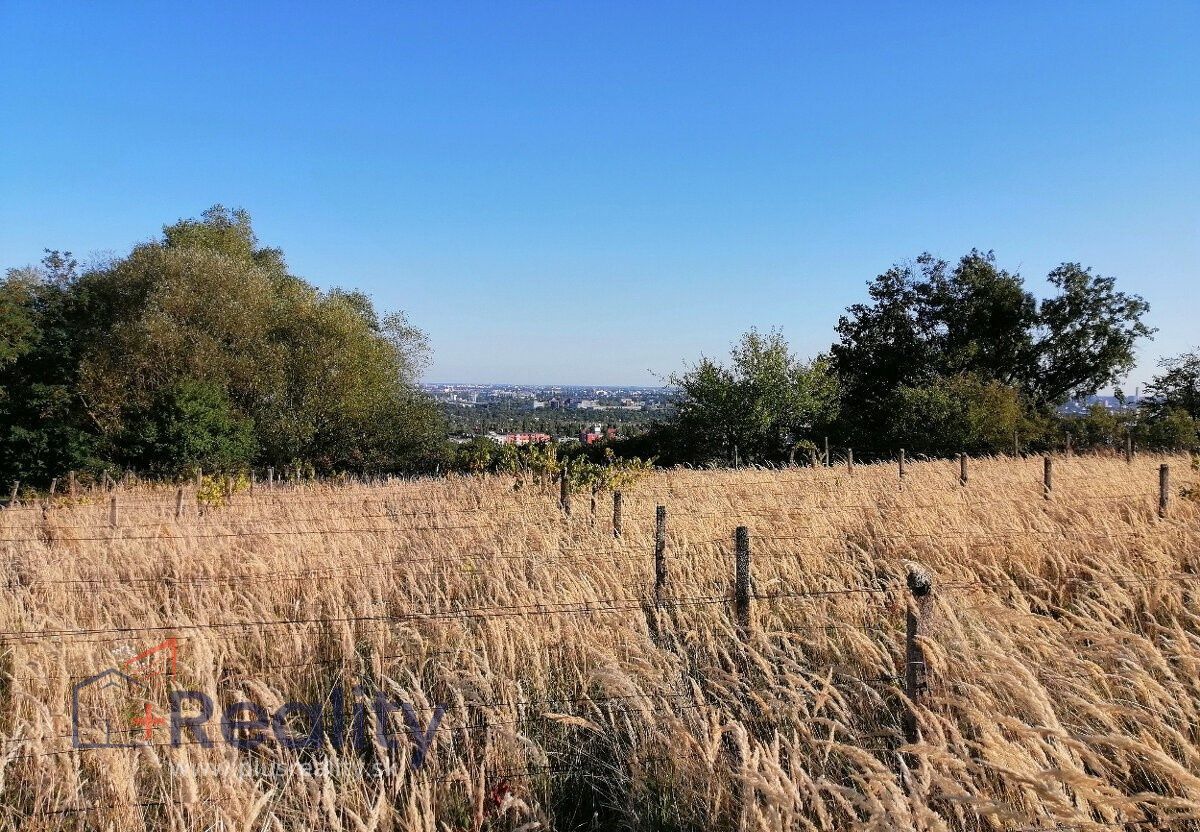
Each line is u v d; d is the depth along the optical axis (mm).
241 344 33906
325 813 3598
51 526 12195
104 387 31969
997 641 4715
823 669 4883
